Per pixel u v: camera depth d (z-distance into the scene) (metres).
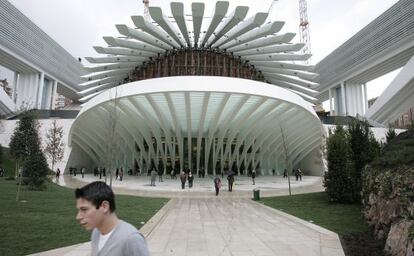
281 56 39.91
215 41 41.41
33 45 56.22
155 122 33.47
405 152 8.45
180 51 42.72
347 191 15.26
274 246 7.43
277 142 39.78
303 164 49.12
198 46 43.25
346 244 7.64
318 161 40.25
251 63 43.28
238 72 42.84
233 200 17.64
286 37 35.34
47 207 12.29
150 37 38.12
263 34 35.69
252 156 40.44
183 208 14.27
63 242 7.25
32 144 20.11
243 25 35.44
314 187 26.33
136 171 43.12
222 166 36.97
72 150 42.47
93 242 2.08
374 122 52.44
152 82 24.77
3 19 48.41
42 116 49.41
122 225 2.02
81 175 39.81
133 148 40.06
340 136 16.03
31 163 18.39
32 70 58.16
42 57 59.16
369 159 15.48
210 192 21.81
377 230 8.04
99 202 1.98
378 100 51.00
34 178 18.12
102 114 31.48
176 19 34.06
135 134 36.31
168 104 27.39
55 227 8.77
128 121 33.59
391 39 49.25
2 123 42.53
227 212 13.14
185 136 39.75
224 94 25.48
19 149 19.73
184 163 40.84
